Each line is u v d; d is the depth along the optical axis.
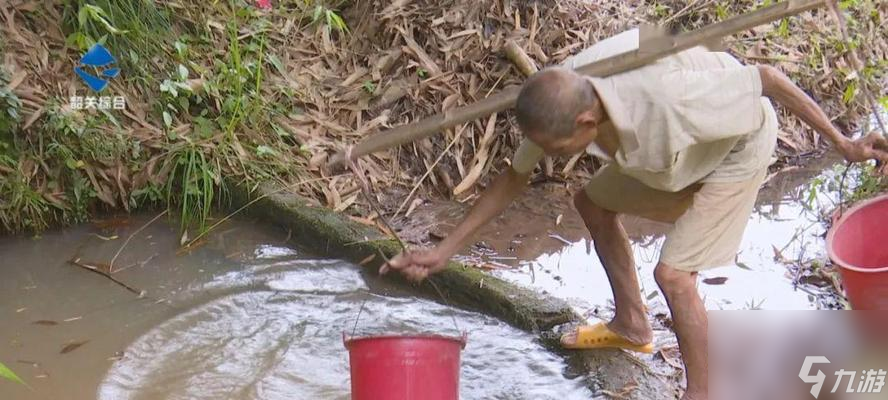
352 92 6.76
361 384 3.43
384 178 6.36
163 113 6.08
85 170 5.86
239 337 4.72
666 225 6.10
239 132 6.25
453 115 3.44
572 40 7.00
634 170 3.62
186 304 5.02
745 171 3.69
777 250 5.57
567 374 4.34
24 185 5.66
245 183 5.98
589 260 5.59
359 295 5.15
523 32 6.88
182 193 6.02
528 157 3.72
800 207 6.29
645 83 3.35
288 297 5.10
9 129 5.65
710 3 7.50
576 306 4.99
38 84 5.92
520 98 3.23
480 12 6.95
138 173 5.96
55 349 4.57
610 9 7.38
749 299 5.00
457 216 6.07
